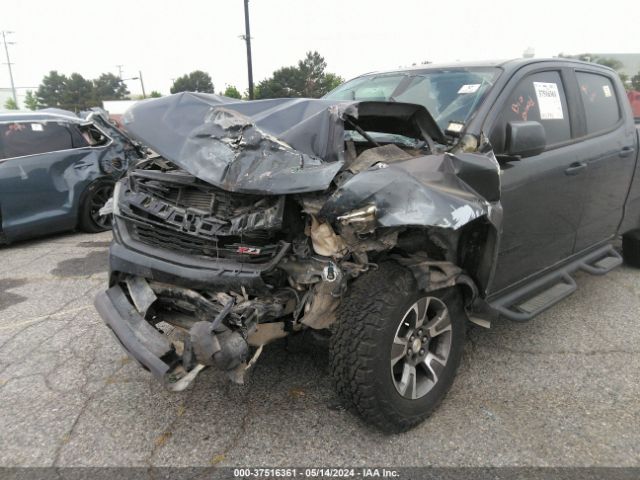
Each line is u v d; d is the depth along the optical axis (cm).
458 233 272
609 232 450
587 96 407
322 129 255
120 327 263
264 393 300
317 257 246
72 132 706
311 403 290
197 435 265
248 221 246
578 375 323
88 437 266
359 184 226
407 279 247
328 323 258
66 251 635
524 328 389
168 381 236
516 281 342
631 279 498
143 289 281
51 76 8456
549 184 340
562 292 359
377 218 223
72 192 695
